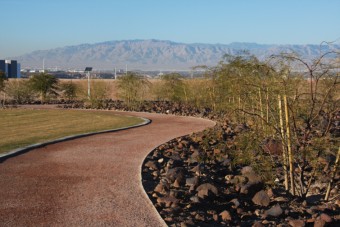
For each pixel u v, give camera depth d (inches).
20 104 1332.4
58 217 277.7
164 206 307.0
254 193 343.6
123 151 499.5
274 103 374.6
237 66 517.3
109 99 1342.3
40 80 1401.3
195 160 446.6
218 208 312.0
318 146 331.3
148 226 264.5
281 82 330.0
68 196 322.0
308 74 322.0
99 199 315.3
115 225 265.3
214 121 823.1
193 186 349.1
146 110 1072.8
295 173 386.3
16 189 338.6
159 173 399.9
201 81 1004.6
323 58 315.9
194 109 1014.4
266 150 404.8
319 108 335.9
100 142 563.2
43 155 471.5
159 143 557.3
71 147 523.5
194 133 624.7
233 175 401.7
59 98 1509.6
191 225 268.7
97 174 388.8
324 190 360.5
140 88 1174.3
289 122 332.8
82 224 266.2
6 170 400.2
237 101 565.3
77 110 1105.4
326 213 297.0
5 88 1433.3
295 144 349.7
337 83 316.2
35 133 655.1
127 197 320.5
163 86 1192.8
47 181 363.3
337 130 456.1
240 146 393.4
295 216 295.7
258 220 290.4
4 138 600.1
